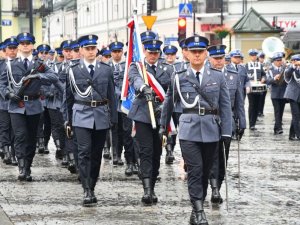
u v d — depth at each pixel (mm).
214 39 56625
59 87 14227
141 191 12867
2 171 15500
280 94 22688
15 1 68938
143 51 12492
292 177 14430
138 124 11766
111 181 13992
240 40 40250
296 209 11312
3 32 68938
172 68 12305
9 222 10422
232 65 20031
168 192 12719
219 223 10297
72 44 16141
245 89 20250
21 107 13977
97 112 11883
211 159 10352
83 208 11406
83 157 11703
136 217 10742
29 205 11648
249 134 22906
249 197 12312
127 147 14703
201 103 10219
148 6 27406
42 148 18500
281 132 23016
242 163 16359
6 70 14117
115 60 15938
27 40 14078
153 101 11930
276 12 53406
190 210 11227
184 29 27828
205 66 10422
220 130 10398
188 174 10094
